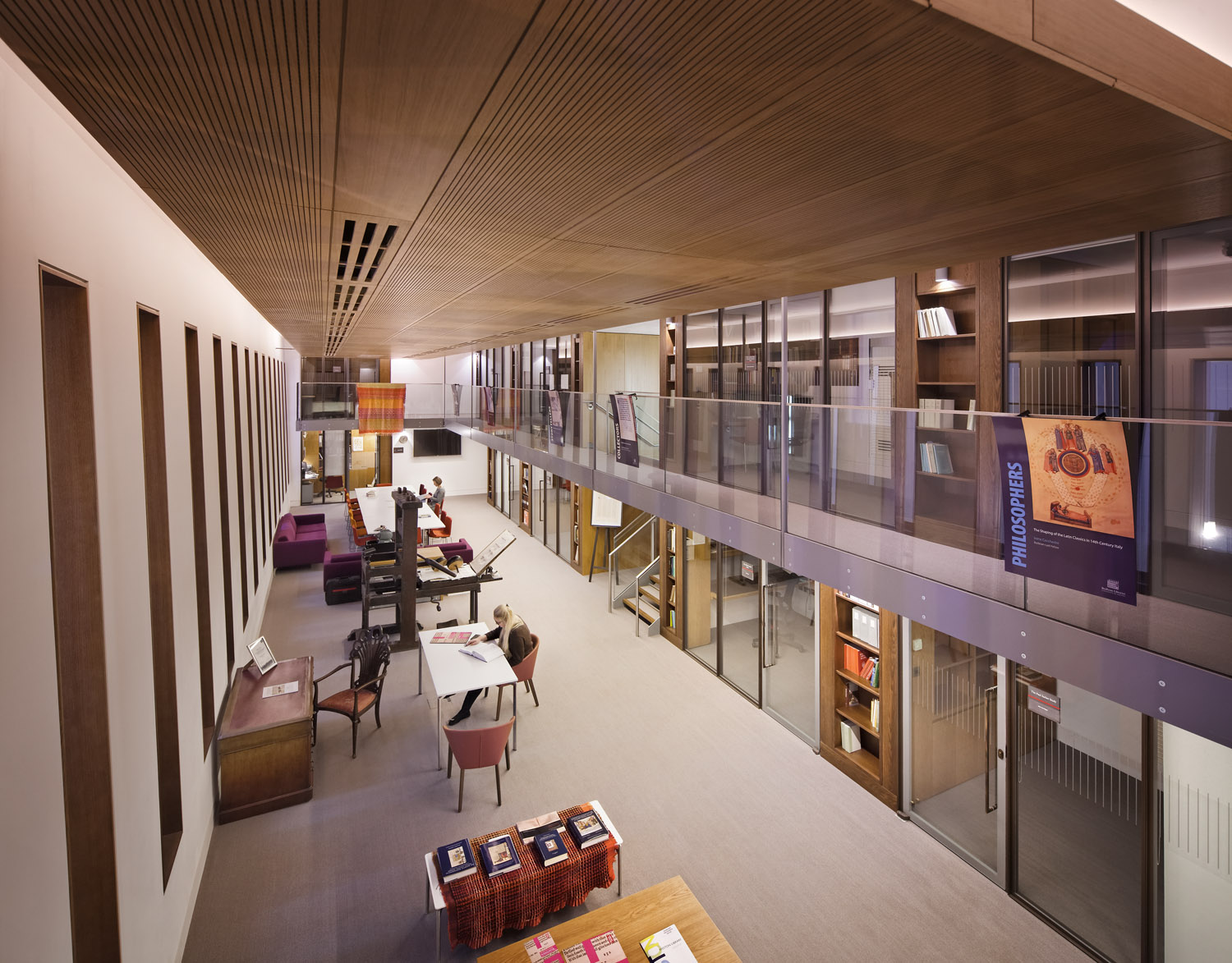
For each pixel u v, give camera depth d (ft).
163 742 14.82
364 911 16.74
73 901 10.03
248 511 29.27
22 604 7.23
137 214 12.44
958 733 18.92
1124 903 15.12
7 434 7.03
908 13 4.62
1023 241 12.30
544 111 6.34
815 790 21.85
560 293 19.84
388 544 38.78
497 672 23.94
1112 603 12.57
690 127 6.86
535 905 15.76
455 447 79.41
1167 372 13.57
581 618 37.83
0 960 6.59
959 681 18.80
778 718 26.43
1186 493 12.30
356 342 44.52
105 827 10.14
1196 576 12.17
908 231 11.40
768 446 23.52
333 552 51.01
